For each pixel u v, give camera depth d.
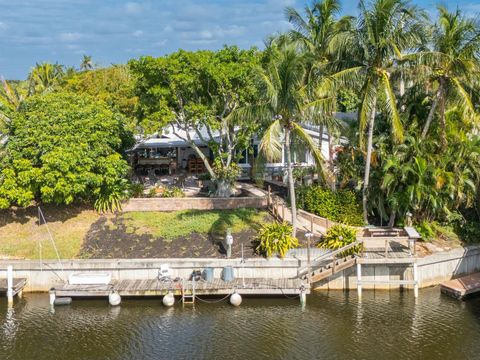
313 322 26.42
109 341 24.67
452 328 25.66
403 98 36.00
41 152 33.09
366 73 31.77
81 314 27.61
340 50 32.00
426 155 32.47
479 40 31.47
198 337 24.97
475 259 33.00
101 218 34.81
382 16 29.84
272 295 29.38
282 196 38.81
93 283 29.17
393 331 25.38
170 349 23.86
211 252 31.20
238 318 26.95
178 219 34.69
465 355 23.08
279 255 30.38
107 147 35.00
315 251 30.41
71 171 32.97
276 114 29.48
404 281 29.20
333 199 34.62
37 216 34.59
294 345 24.09
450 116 35.03
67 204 34.47
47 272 30.33
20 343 24.58
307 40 36.12
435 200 31.70
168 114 34.81
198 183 42.47
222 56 35.66
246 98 35.53
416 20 30.52
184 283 29.03
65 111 34.22
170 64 33.72
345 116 49.47
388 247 31.08
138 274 30.11
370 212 35.25
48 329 25.94
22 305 28.81
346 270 30.27
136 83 36.00
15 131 33.97
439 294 29.94
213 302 28.89
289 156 30.75
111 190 35.31
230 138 39.22
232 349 23.78
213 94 36.53
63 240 32.66
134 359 23.03
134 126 37.47
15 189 32.62
